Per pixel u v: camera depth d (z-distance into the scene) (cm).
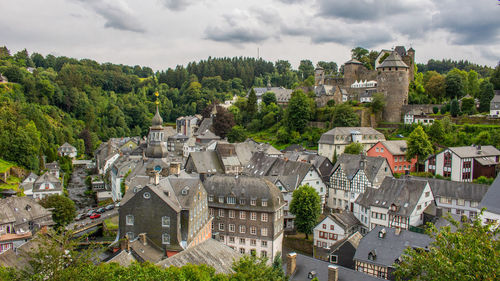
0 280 3509
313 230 9200
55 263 3544
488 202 5569
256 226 8831
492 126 13550
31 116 18275
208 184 9412
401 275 3469
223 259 5447
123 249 6025
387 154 12631
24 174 14050
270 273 4650
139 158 14288
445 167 11562
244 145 14162
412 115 16362
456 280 2894
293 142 17775
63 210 9581
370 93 18425
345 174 11100
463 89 18088
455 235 3123
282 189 10575
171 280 3981
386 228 6869
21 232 8150
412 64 19375
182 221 7150
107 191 14925
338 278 5353
